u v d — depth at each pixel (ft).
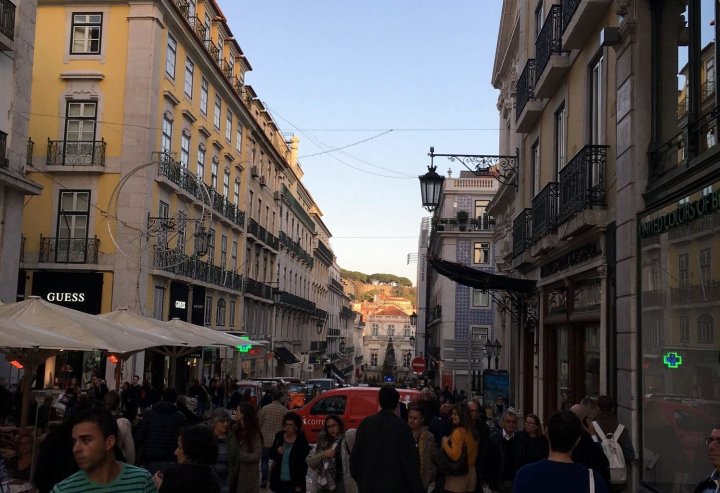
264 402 61.82
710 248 24.73
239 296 124.98
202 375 106.32
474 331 146.92
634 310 31.01
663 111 30.50
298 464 27.68
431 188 53.16
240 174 128.77
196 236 92.43
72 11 84.69
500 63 83.71
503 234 83.46
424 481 24.86
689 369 26.20
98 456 12.08
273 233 160.25
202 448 14.35
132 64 83.61
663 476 28.02
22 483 31.19
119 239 81.15
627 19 31.91
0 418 49.24
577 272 40.29
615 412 33.06
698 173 25.80
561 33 44.06
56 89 84.07
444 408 32.71
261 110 146.82
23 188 58.65
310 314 211.00
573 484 12.56
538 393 52.19
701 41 26.94
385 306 481.46
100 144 82.38
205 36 106.63
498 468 25.89
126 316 50.26
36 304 34.99
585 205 36.37
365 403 49.34
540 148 54.70
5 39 56.34
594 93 40.29
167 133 90.58
